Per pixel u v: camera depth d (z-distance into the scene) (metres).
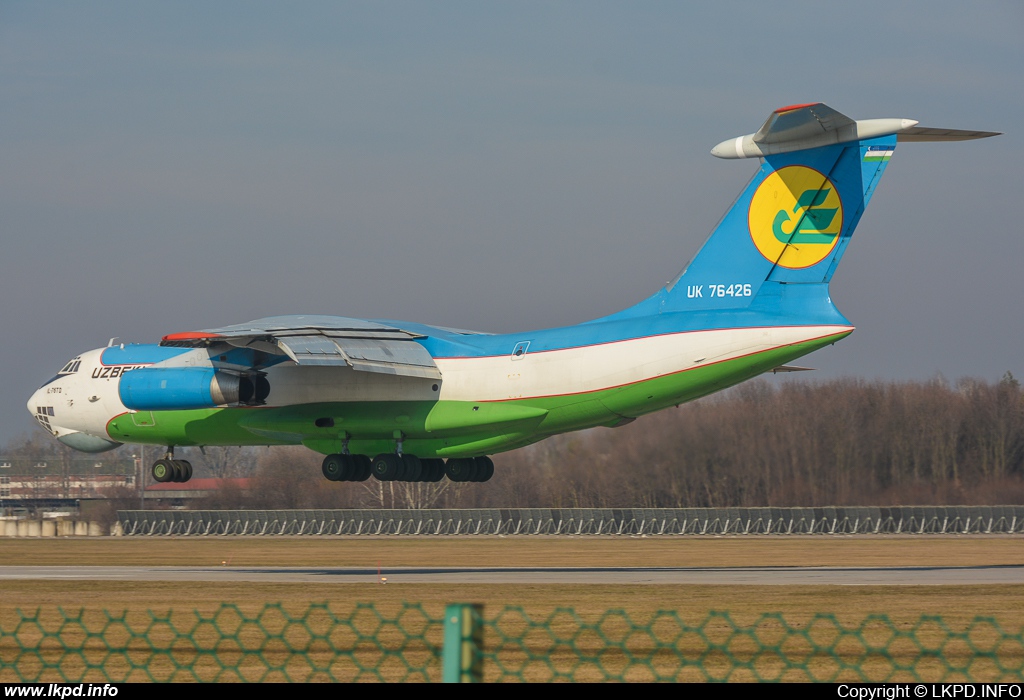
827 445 130.75
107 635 44.00
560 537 129.38
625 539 122.88
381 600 55.31
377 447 75.88
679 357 65.50
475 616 19.05
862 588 57.56
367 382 74.19
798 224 63.59
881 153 60.97
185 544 123.44
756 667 35.19
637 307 69.19
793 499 129.38
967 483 129.50
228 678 34.31
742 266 65.25
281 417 76.44
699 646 39.41
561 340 69.69
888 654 37.03
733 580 63.81
